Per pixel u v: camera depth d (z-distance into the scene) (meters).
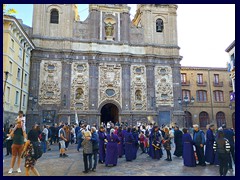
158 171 12.95
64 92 38.97
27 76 37.59
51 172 12.72
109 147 14.69
